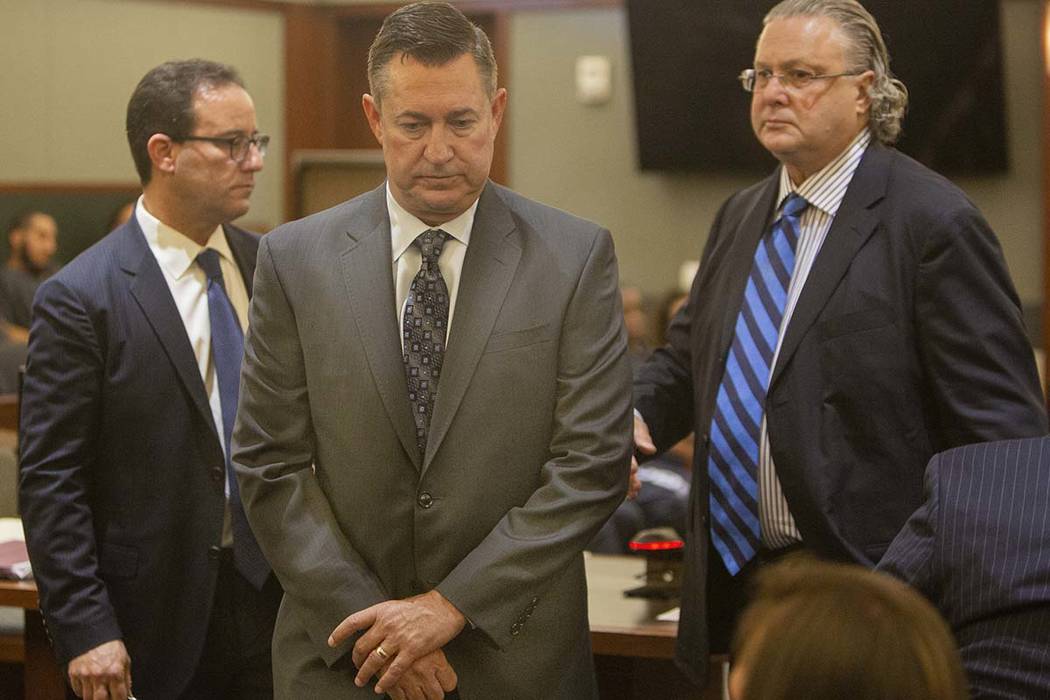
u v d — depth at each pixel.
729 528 2.99
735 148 8.73
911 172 2.90
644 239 9.16
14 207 8.80
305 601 2.44
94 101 8.87
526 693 2.46
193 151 3.12
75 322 3.02
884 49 3.02
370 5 9.41
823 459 2.82
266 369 2.54
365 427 2.46
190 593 3.04
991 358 2.74
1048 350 8.22
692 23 8.50
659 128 8.81
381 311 2.49
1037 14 8.29
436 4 2.47
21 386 3.19
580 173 9.24
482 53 2.46
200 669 3.06
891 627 1.33
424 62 2.41
